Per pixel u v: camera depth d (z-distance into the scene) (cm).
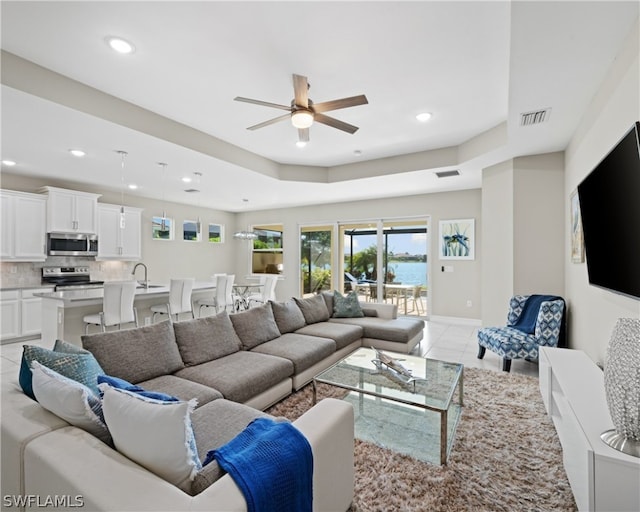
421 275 656
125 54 245
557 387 228
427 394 220
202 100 318
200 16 207
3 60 240
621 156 177
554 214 394
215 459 110
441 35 226
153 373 222
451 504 163
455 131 400
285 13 205
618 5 173
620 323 149
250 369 245
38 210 512
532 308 384
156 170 475
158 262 717
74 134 334
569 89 257
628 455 131
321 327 395
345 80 284
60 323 340
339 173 548
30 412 135
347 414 153
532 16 181
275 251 845
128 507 87
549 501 166
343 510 150
